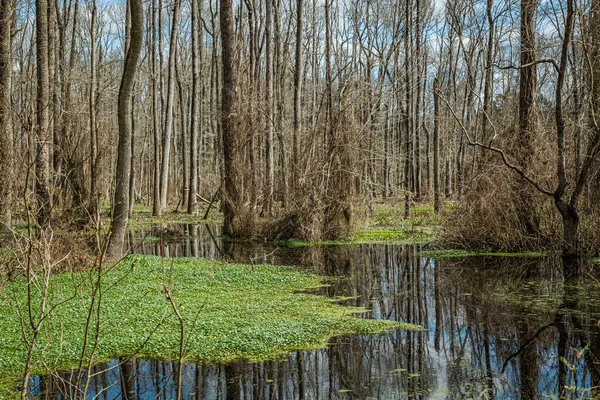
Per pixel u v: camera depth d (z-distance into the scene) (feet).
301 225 66.18
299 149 67.56
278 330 27.66
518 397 20.24
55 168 66.33
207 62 163.94
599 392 20.31
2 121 40.81
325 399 20.38
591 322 29.19
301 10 77.46
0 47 51.49
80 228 50.03
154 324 28.30
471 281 41.09
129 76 43.37
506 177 52.54
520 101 52.39
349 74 68.74
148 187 153.58
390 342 26.76
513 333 27.84
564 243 49.11
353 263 50.67
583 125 46.88
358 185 68.18
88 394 20.67
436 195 87.15
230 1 69.97
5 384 21.34
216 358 24.40
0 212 40.11
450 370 23.12
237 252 58.59
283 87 114.93
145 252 58.75
